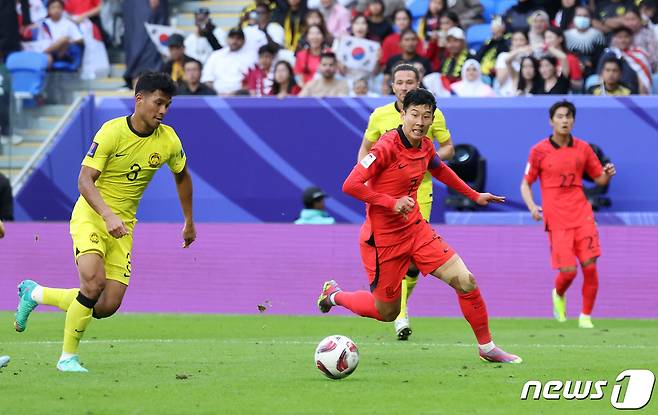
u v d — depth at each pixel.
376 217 28.89
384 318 30.42
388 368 28.84
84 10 68.69
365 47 60.81
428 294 50.16
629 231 49.41
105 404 22.91
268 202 58.56
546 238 49.69
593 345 35.34
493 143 56.53
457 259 28.91
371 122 37.28
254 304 51.16
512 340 37.47
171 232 51.75
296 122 58.22
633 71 57.97
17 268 52.41
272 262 51.19
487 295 50.00
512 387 25.52
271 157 58.50
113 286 28.88
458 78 59.84
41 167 59.09
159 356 31.86
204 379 26.64
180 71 62.66
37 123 60.03
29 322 45.06
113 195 28.62
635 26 60.31
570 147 43.81
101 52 68.25
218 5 72.19
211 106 58.81
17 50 66.06
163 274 51.72
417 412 22.25
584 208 43.94
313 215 53.41
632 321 47.38
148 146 28.48
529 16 62.94
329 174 58.03
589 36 60.06
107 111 59.91
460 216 54.47
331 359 26.45
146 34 64.88
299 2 64.88
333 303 31.95
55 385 25.48
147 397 23.83
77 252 27.91
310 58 61.38
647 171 55.53
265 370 28.45
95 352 33.03
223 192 58.88
